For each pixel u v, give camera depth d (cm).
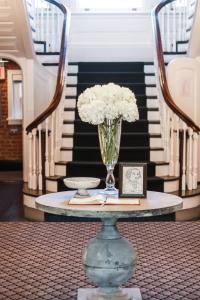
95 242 305
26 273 382
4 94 1022
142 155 635
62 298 331
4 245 459
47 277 373
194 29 686
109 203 290
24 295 337
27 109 734
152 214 276
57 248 449
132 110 304
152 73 784
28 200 575
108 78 785
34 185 600
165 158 624
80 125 680
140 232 506
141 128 684
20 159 1029
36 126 591
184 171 591
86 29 873
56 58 819
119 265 297
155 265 399
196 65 658
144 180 309
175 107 596
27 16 651
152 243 463
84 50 869
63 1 877
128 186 307
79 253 433
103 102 298
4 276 375
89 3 886
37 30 807
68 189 575
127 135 656
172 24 827
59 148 636
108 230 306
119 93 302
